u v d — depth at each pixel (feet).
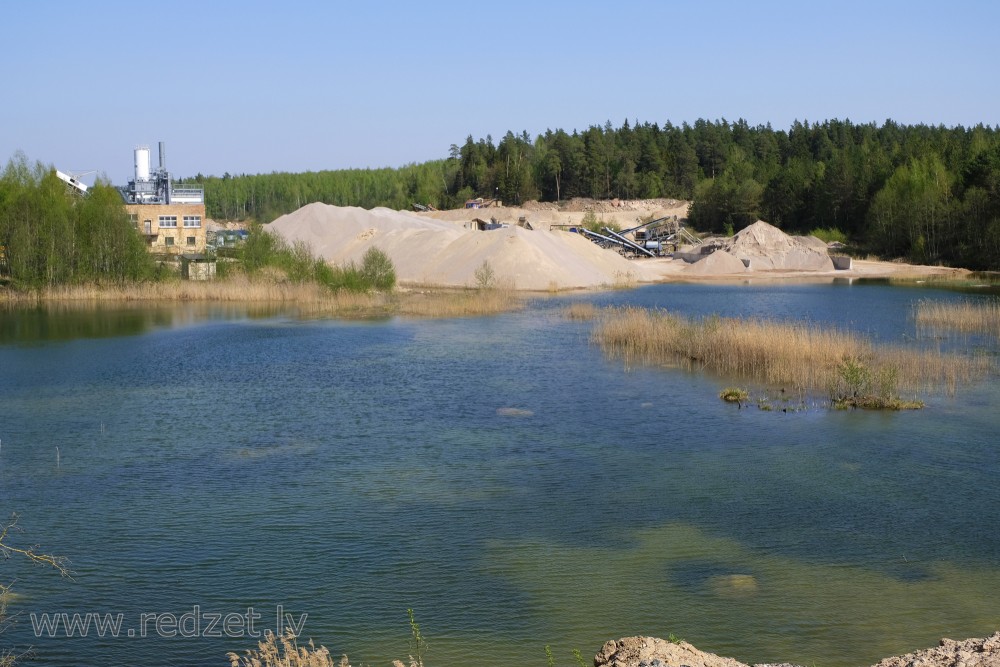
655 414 81.87
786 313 168.86
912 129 621.72
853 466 64.64
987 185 308.19
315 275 207.00
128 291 200.03
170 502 57.11
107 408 85.92
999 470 63.41
